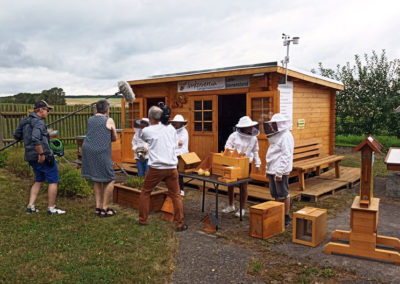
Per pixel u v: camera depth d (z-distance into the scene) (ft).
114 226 17.03
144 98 34.06
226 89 27.55
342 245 13.91
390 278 11.93
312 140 30.60
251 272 12.51
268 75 25.09
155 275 12.15
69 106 51.08
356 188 27.27
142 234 15.98
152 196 19.61
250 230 16.15
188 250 14.49
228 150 18.88
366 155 13.42
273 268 12.84
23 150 35.09
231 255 14.01
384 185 28.19
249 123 18.51
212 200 22.94
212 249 14.62
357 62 55.67
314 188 24.82
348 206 21.90
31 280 11.56
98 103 18.51
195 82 29.66
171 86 31.68
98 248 14.28
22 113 45.55
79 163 28.78
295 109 28.66
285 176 17.43
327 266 12.91
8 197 22.20
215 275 12.32
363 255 13.56
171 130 16.96
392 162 22.94
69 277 11.78
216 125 28.43
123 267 12.62
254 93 25.68
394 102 51.24
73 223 17.40
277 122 16.88
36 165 18.54
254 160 20.94
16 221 17.52
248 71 24.91
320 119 33.19
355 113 55.11
